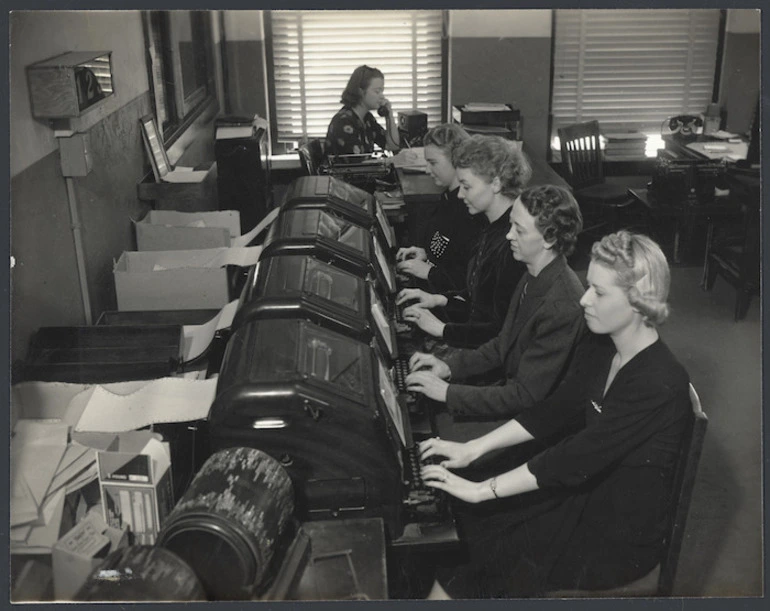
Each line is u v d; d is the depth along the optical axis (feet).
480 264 9.64
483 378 9.09
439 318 10.55
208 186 15.42
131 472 6.54
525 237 7.97
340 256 9.89
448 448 7.25
